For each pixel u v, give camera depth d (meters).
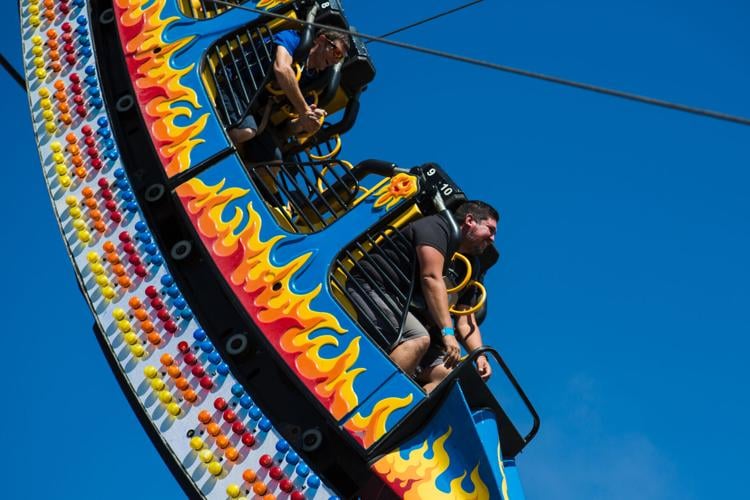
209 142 14.83
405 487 12.70
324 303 13.59
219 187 14.52
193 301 14.25
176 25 15.82
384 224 14.09
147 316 14.01
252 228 14.21
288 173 15.09
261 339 13.59
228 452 13.09
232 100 15.31
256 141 15.38
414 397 12.97
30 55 16.27
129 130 15.65
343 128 15.96
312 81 15.38
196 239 14.29
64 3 16.66
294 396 13.66
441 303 13.56
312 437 13.34
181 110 15.12
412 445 12.91
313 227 15.21
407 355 13.50
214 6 16.33
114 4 16.22
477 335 14.69
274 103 15.34
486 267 15.03
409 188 14.21
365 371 13.16
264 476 12.95
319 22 15.59
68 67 16.08
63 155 15.37
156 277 14.27
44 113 15.69
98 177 15.09
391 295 13.90
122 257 14.48
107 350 13.95
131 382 13.62
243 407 13.33
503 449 13.57
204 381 13.51
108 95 15.90
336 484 13.25
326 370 13.24
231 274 13.99
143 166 15.36
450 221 13.99
